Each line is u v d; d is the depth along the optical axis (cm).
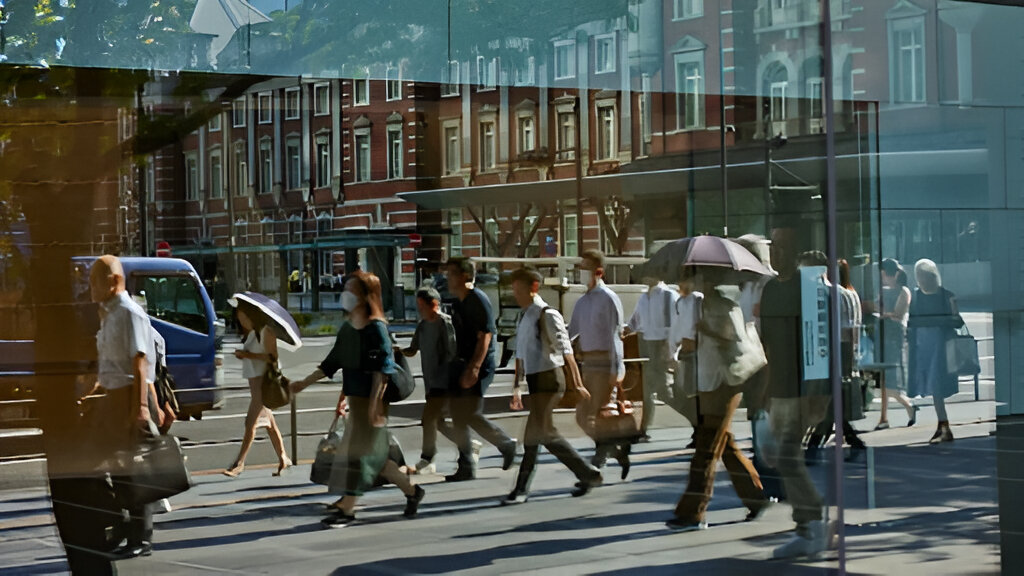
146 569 657
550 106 784
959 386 996
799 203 831
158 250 671
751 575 779
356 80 725
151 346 666
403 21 736
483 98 764
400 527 729
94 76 657
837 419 826
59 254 652
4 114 639
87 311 655
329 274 720
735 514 798
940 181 944
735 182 818
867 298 921
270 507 694
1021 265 1006
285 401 701
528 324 784
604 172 802
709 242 815
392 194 739
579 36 788
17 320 642
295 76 705
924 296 965
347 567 709
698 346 809
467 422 756
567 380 786
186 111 679
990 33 962
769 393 811
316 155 715
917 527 827
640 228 809
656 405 800
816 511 808
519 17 771
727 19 812
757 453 806
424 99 743
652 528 782
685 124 809
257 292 698
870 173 902
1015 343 1020
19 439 638
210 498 677
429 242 754
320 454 709
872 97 891
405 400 739
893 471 914
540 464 774
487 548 741
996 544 802
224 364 687
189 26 678
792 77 831
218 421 683
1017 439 1007
